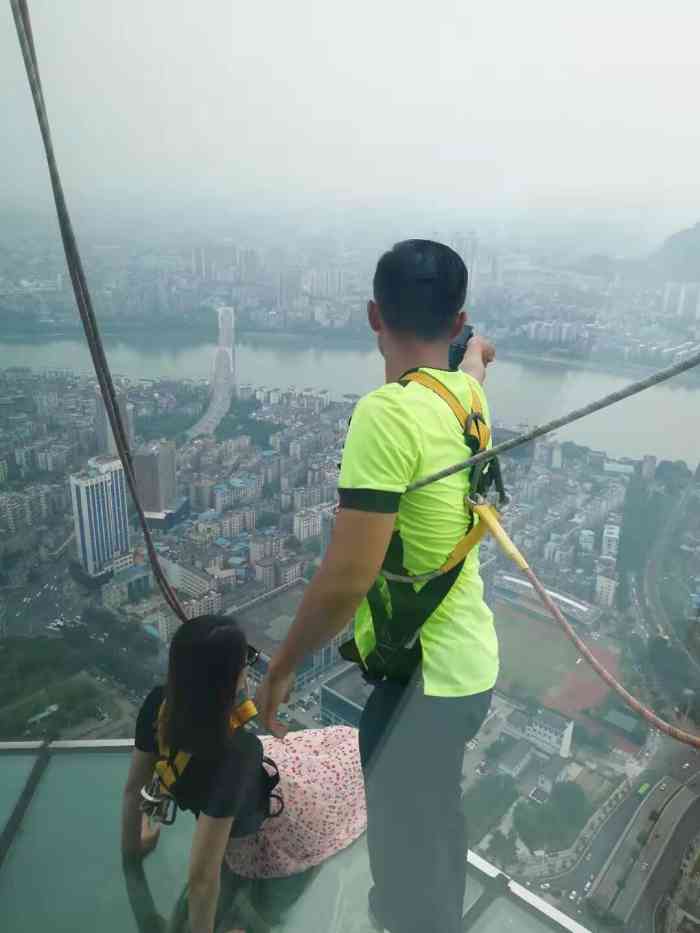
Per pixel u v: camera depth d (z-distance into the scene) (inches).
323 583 51.4
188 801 62.6
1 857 69.6
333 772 74.8
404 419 50.4
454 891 57.9
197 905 62.7
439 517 52.0
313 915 63.3
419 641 55.5
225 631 60.1
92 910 65.3
